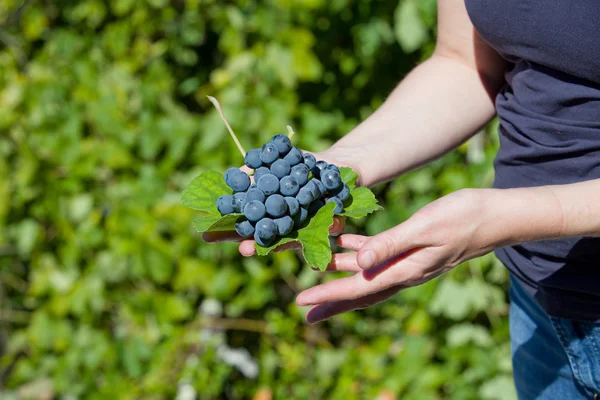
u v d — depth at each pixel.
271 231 1.02
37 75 1.97
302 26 1.74
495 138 1.69
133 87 1.93
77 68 1.93
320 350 1.94
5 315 2.18
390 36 1.75
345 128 1.84
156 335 1.92
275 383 1.94
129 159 1.85
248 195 1.04
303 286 1.90
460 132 1.21
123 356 1.92
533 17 1.04
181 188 1.84
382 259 1.01
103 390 1.97
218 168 1.78
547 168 1.10
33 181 1.94
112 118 1.85
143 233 1.80
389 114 1.21
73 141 1.88
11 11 2.05
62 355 2.06
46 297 2.08
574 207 1.01
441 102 1.20
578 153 1.07
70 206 1.92
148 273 1.83
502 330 1.76
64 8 2.02
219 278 1.85
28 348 2.21
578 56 1.03
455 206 1.01
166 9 1.91
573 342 1.12
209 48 2.02
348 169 1.12
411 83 1.23
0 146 2.00
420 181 1.80
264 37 1.79
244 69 1.80
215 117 1.77
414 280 1.05
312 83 1.85
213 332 2.02
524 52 1.08
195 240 1.84
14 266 2.20
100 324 1.99
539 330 1.19
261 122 1.77
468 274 1.76
